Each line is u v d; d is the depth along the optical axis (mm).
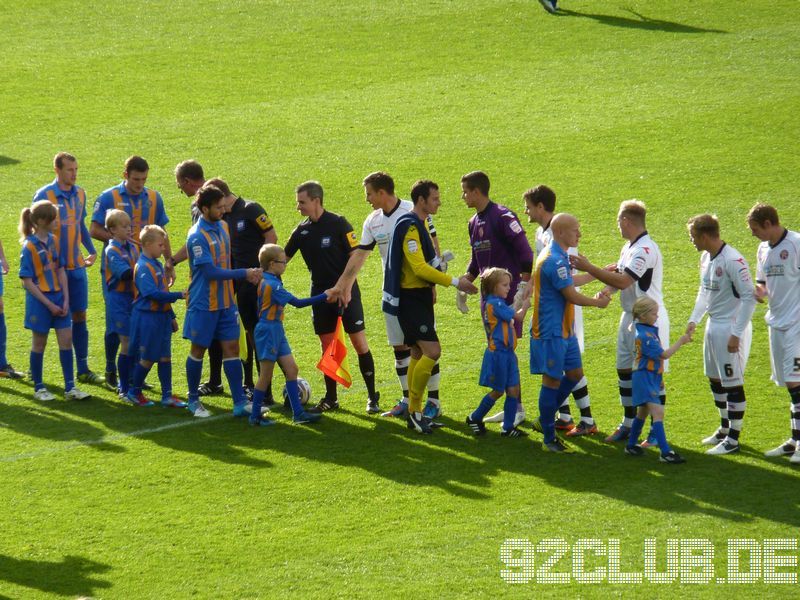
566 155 71125
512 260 33938
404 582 24594
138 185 39312
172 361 41719
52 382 39188
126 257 37344
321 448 32688
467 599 23859
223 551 26234
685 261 52156
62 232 38469
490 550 26047
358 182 66812
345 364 35875
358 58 97812
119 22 110750
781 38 97562
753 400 36219
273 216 61000
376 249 55906
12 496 29422
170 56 98875
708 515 27594
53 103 85062
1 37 105375
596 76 89938
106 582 24844
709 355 31953
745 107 79312
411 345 33906
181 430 34312
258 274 34125
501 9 111875
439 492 29328
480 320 45938
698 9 109000
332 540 26703
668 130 75312
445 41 102250
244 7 115625
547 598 23844
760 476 29938
